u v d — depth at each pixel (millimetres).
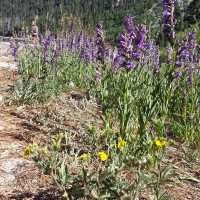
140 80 766
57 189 487
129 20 702
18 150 600
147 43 819
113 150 563
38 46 1456
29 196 477
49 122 745
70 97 977
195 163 629
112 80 845
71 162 551
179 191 523
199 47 861
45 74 1174
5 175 524
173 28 736
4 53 2152
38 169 543
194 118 744
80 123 754
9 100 862
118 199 437
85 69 1293
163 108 750
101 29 825
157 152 600
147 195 486
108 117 691
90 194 446
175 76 781
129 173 539
